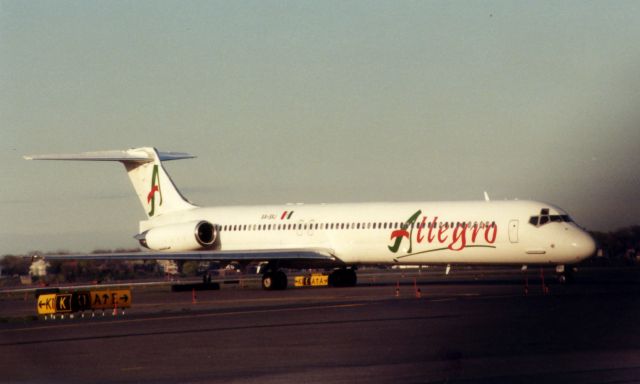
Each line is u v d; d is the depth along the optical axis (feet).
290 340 197.67
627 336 183.62
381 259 391.86
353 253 398.21
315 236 410.11
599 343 174.50
